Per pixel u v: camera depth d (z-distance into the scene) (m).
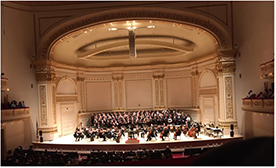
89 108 23.53
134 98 24.58
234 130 16.69
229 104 16.84
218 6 16.72
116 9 16.55
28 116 15.63
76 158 13.24
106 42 21.80
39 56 17.64
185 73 23.17
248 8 14.70
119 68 24.14
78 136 16.86
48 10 17.33
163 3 16.53
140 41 18.78
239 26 16.11
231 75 16.78
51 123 17.75
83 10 16.97
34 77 17.70
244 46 15.70
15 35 16.33
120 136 16.66
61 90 20.38
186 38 20.84
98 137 17.06
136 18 16.69
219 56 17.11
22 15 16.95
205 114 20.66
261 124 13.61
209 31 17.05
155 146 15.53
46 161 10.70
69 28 17.38
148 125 19.80
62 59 20.55
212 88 19.38
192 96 22.64
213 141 15.70
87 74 23.66
